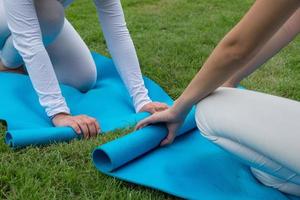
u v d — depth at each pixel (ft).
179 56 11.00
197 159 6.20
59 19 7.59
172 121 5.97
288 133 4.93
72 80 8.44
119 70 7.82
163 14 15.10
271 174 5.45
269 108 5.14
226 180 5.83
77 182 5.71
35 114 7.31
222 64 4.89
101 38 12.37
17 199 5.34
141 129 6.15
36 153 6.29
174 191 5.51
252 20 4.51
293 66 10.59
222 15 15.02
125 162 5.90
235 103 5.26
